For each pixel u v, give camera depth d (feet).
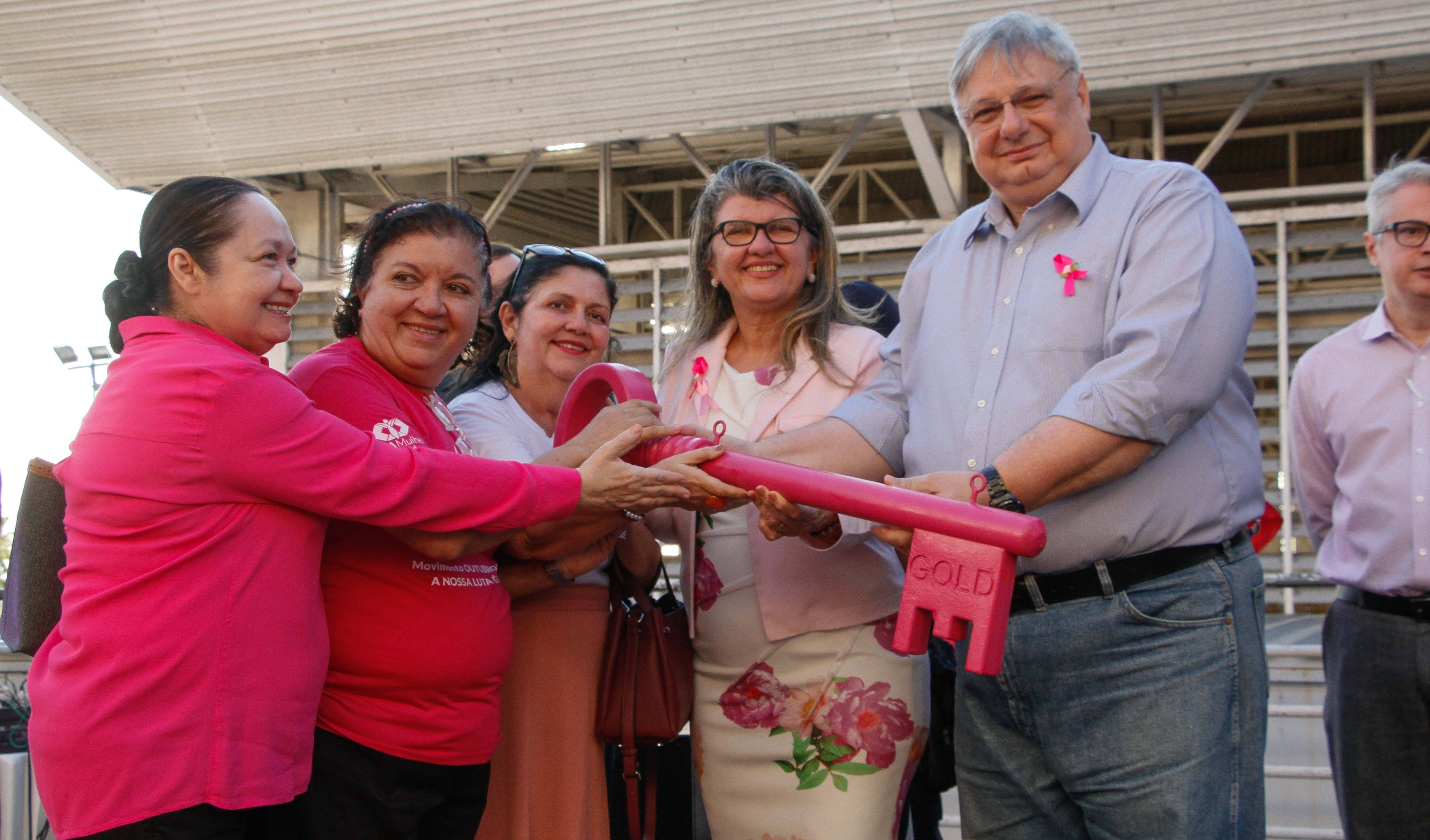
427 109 26.48
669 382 7.72
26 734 10.08
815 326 7.17
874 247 27.66
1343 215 23.91
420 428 5.82
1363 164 30.81
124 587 4.66
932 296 6.59
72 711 4.62
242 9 25.04
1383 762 8.08
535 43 24.85
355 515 5.02
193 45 25.79
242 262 5.19
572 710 6.72
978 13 22.52
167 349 4.92
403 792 5.47
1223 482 5.76
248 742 4.74
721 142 30.22
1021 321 6.03
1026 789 6.30
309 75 26.18
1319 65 22.29
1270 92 26.43
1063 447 5.22
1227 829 5.56
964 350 6.26
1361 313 24.00
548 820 6.64
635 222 37.37
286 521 5.01
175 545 4.72
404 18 24.86
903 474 6.81
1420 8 21.02
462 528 5.26
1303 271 24.18
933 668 7.50
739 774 6.86
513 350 7.40
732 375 7.32
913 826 7.74
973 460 5.97
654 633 6.84
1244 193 24.61
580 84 25.45
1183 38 22.39
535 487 5.42
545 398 7.34
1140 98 27.12
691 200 35.91
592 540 6.23
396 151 27.45
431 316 5.79
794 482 5.32
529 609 6.70
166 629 4.65
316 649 5.08
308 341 30.30
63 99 27.17
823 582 6.68
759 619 6.83
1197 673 5.57
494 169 30.60
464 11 24.54
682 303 7.81
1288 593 21.72
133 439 4.73
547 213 36.88
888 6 22.75
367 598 5.44
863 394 6.78
